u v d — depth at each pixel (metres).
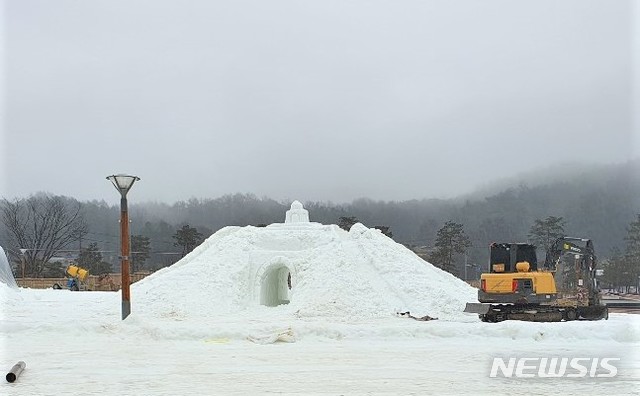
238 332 19.98
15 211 80.19
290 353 17.30
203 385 13.05
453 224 84.62
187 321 24.67
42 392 12.37
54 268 80.81
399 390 12.63
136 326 20.88
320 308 26.55
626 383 13.45
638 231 68.94
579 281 27.03
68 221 83.75
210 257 31.89
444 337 20.23
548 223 80.81
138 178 22.72
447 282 31.44
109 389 12.65
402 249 33.41
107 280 62.31
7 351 17.48
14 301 32.78
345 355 16.97
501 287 25.88
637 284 65.94
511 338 19.97
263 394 12.22
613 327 20.06
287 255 30.92
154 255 95.44
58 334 20.34
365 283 28.84
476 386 13.08
